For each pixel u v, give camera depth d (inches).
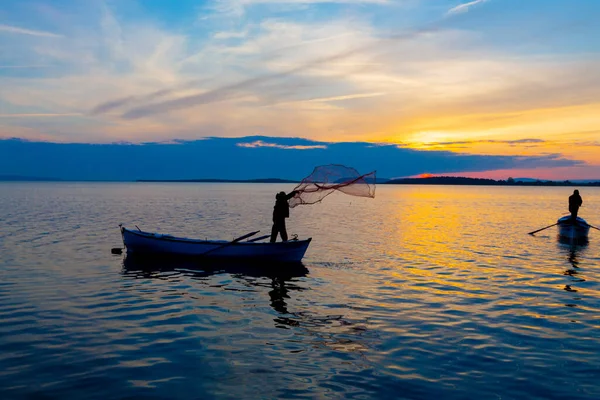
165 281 622.8
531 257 832.3
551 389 305.3
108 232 1140.5
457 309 491.5
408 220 1653.5
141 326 429.7
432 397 293.6
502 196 5172.2
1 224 1323.8
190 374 324.8
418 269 713.6
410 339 398.6
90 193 4510.3
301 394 296.4
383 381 316.2
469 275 668.7
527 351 371.2
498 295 551.8
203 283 613.9
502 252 889.5
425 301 523.8
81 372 326.0
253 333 413.1
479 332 417.1
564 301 524.7
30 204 2418.8
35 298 520.7
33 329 415.5
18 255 794.2
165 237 792.3
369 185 629.9
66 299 519.8
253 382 313.0
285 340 395.2
